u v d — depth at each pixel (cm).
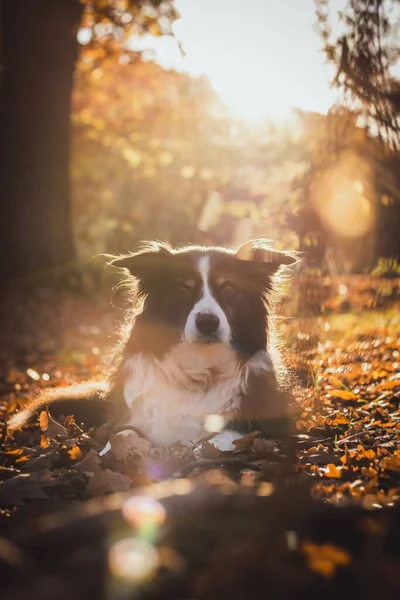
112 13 1781
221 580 222
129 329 549
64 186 1472
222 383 509
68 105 1466
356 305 882
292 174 841
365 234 680
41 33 1416
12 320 1272
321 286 659
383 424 503
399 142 614
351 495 334
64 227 1470
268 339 545
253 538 237
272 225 686
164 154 2153
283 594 220
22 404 743
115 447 425
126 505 246
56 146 1453
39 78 1428
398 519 252
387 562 236
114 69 2264
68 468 421
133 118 2377
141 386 513
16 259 1425
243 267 527
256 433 453
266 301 543
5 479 401
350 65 604
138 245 595
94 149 2252
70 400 578
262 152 1595
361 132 632
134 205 2159
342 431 501
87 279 1438
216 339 491
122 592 216
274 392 525
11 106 1433
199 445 479
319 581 222
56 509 345
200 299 505
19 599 215
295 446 432
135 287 550
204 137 2164
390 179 643
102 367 690
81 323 1291
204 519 244
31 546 239
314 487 330
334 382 624
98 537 239
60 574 225
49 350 1131
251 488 266
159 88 2383
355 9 596
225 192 1566
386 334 827
